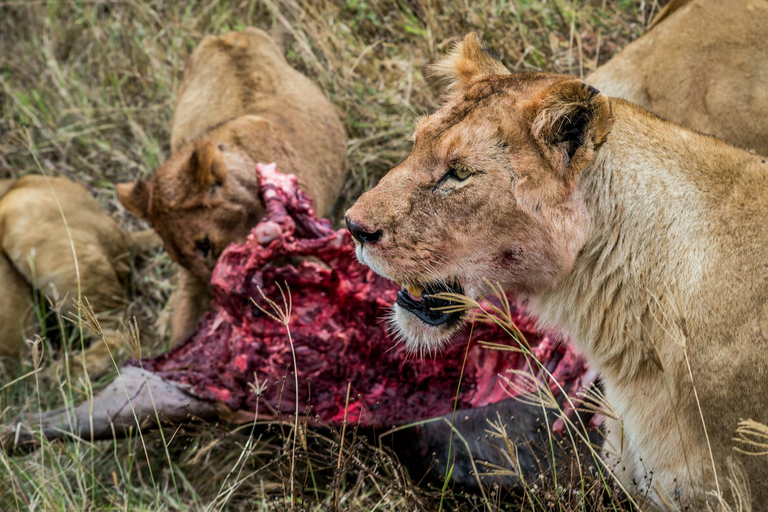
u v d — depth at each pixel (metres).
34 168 10.43
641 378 4.44
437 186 4.29
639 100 7.50
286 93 9.22
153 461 6.55
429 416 5.89
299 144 8.41
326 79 10.31
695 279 4.14
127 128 10.89
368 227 4.33
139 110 10.91
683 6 7.43
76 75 11.71
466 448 5.39
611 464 4.80
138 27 11.75
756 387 3.97
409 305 4.83
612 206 4.24
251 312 6.02
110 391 5.88
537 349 5.62
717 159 4.30
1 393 7.30
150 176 10.17
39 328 8.30
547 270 4.33
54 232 8.16
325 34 10.53
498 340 5.88
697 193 4.20
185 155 7.65
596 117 3.96
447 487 5.47
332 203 9.14
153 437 6.62
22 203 8.20
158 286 8.91
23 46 12.39
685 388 4.19
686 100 7.09
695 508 4.31
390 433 5.73
